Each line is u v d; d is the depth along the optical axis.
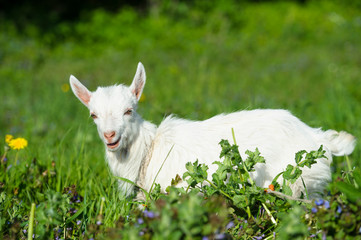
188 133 6.02
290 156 5.83
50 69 18.77
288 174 4.94
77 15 29.62
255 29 26.81
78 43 23.56
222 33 25.34
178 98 13.55
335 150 6.12
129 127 5.79
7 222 5.22
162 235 3.44
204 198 4.95
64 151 8.58
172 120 6.34
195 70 18.08
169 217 3.47
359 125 9.30
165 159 5.75
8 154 8.14
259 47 23.52
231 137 5.91
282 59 20.88
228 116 6.25
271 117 6.11
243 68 19.34
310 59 20.33
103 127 5.57
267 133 5.91
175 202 3.79
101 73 17.45
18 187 6.62
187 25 26.22
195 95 13.88
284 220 4.22
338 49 22.58
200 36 24.69
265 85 15.99
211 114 10.87
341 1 33.47
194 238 3.58
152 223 3.71
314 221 4.55
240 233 4.79
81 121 10.33
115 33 23.94
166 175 5.82
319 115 10.61
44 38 23.09
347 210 4.14
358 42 23.89
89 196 6.45
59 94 13.69
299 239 3.76
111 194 6.48
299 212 3.84
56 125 11.34
